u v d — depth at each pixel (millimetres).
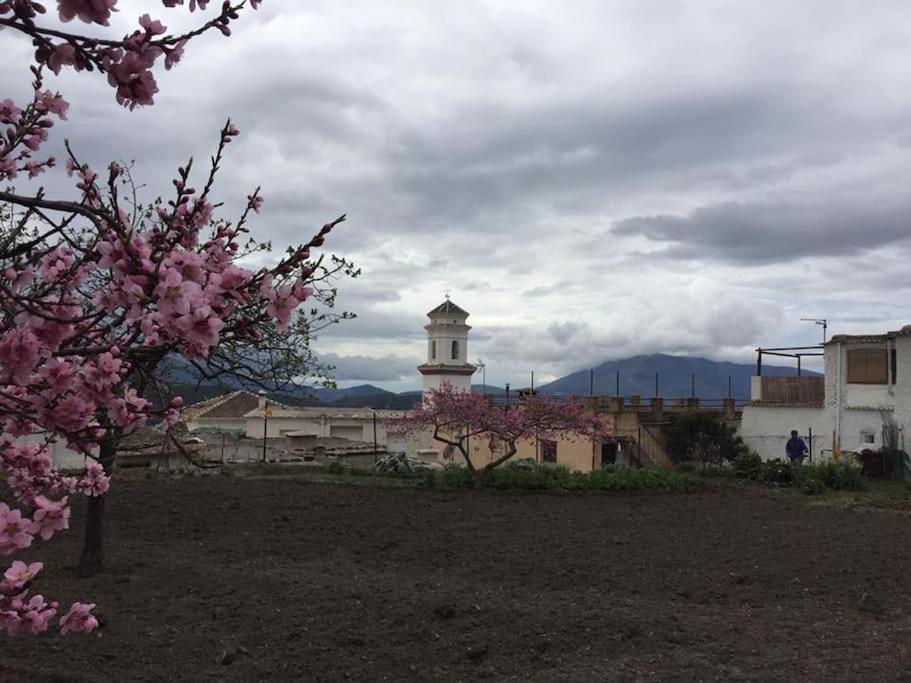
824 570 9906
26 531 2963
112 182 2783
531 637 6781
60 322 2572
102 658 6152
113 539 11086
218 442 28734
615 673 6059
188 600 7719
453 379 45594
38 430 3398
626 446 29984
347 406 47594
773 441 26969
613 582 9180
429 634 6816
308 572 9133
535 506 15453
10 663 5949
